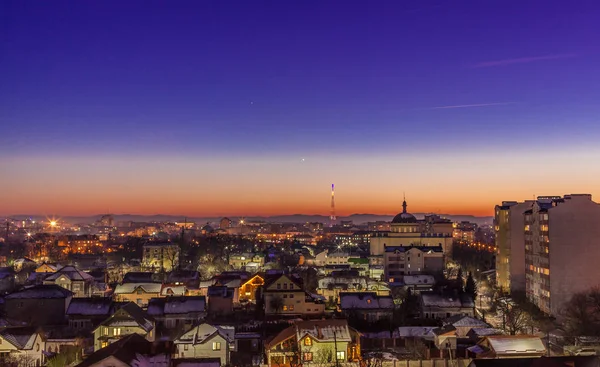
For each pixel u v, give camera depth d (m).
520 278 199.12
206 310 164.12
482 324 134.75
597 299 143.75
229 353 117.81
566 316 148.38
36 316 161.50
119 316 129.38
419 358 110.12
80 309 156.75
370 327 148.75
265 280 196.12
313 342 111.06
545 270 164.75
